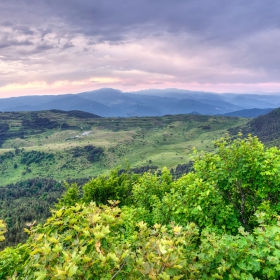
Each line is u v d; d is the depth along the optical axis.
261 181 10.78
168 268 4.48
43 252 4.32
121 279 4.52
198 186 10.67
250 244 6.06
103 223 5.29
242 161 11.06
